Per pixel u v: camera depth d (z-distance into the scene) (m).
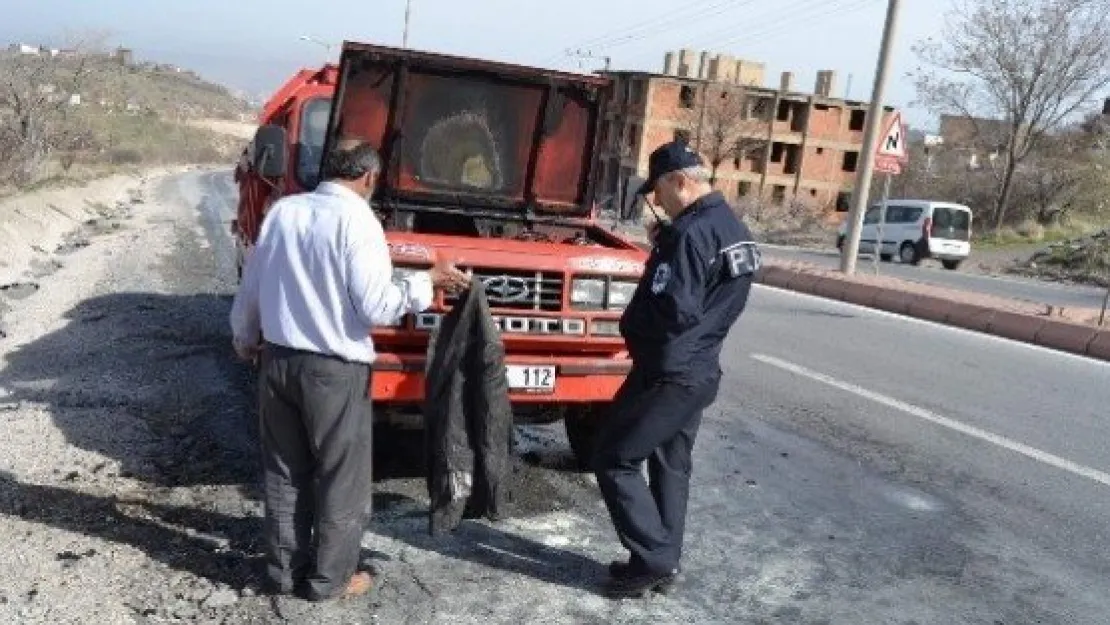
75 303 10.34
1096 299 18.11
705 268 3.90
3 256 13.25
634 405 4.11
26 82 26.75
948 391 8.62
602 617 4.12
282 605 3.96
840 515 5.48
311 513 4.07
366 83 5.48
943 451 6.78
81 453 5.55
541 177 6.02
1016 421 7.70
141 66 129.00
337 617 3.93
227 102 128.50
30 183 24.12
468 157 5.84
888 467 6.37
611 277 5.17
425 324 4.87
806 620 4.24
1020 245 32.06
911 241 25.92
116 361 7.73
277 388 3.86
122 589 4.01
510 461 4.57
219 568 4.25
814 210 47.94
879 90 16.73
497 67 5.60
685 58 69.31
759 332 11.17
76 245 16.28
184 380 7.25
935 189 43.03
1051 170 38.19
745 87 61.78
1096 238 26.02
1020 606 4.49
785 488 5.87
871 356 10.09
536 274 5.02
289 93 7.45
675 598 4.36
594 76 5.81
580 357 5.25
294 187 6.19
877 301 14.44
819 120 63.53
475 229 6.05
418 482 5.49
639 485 4.23
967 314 12.91
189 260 14.64
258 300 3.93
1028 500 5.89
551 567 4.55
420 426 5.30
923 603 4.47
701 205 4.00
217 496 5.07
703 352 4.05
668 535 4.25
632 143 61.75
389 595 4.16
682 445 4.30
